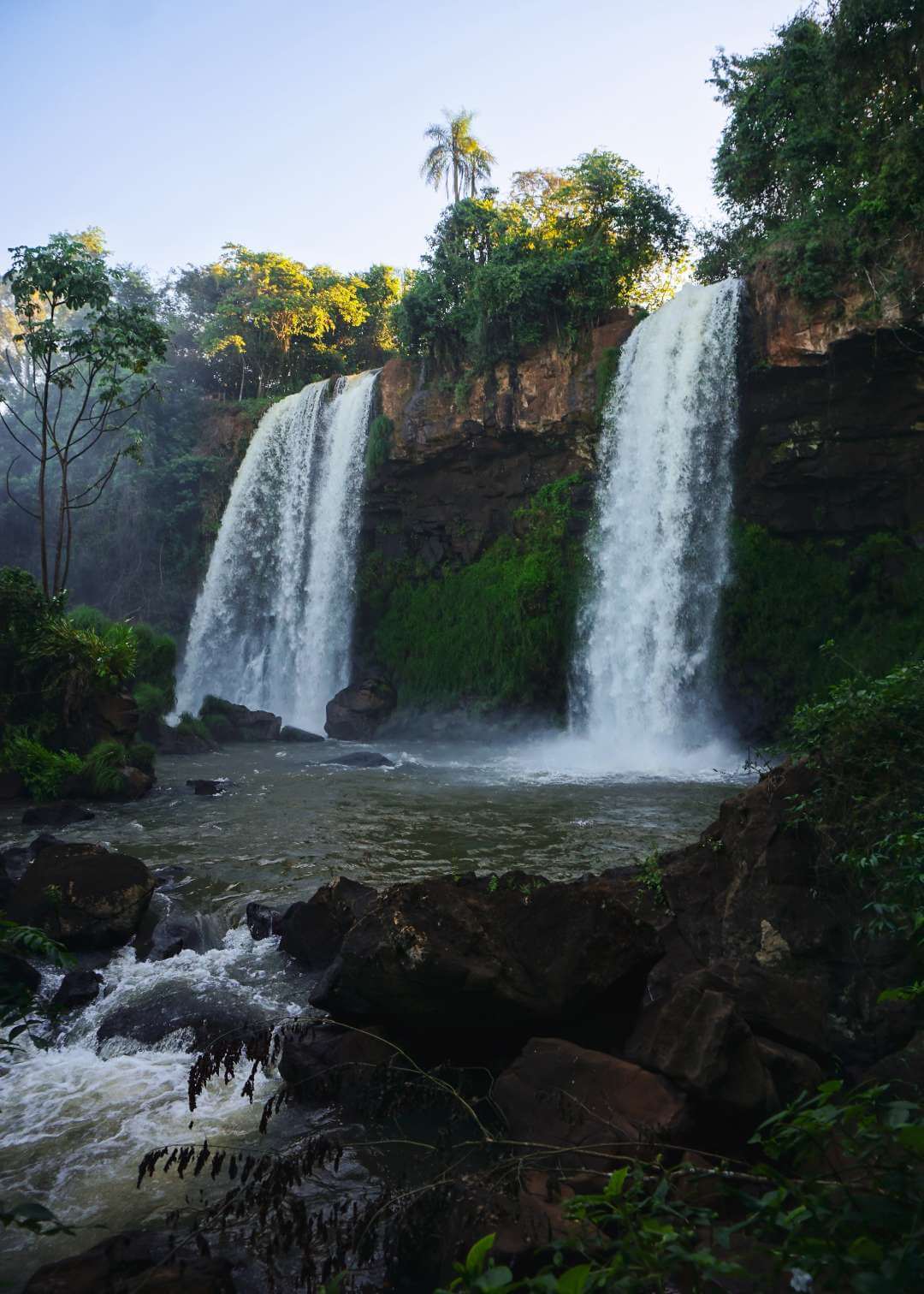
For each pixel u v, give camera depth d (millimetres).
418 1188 3666
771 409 24203
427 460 33062
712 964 5320
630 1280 2195
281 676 37188
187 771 19797
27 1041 6199
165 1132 4945
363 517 35344
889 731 5551
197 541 44969
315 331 46906
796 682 23578
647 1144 3650
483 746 26828
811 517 24578
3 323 64500
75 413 51000
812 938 5461
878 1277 1929
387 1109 4840
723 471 24984
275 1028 6008
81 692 17000
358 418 35438
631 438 27312
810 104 23281
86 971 7066
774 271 23312
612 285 30109
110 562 45781
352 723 30078
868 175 21516
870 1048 5051
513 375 30531
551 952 5344
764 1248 2395
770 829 5922
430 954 5125
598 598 28016
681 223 31703
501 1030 5328
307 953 7367
